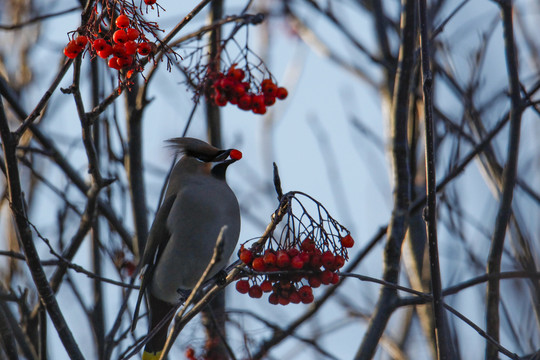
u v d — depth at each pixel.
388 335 11.49
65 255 10.04
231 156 10.32
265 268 7.48
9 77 11.94
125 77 8.38
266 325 10.27
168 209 11.01
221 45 9.67
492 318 8.60
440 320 7.28
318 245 7.58
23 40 12.16
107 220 11.02
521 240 9.19
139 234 10.93
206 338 10.45
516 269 9.41
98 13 7.84
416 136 10.87
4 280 10.66
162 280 10.88
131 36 7.37
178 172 11.37
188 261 10.80
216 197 10.92
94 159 9.05
